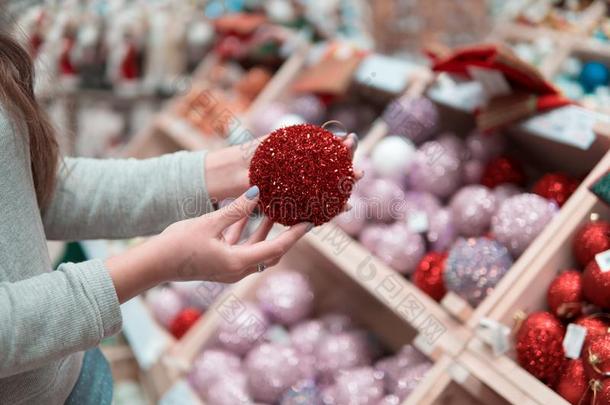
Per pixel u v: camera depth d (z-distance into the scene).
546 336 0.85
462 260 0.96
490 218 1.07
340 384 1.10
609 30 1.59
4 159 0.71
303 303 1.23
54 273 0.68
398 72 1.33
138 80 2.47
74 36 2.32
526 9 1.77
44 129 0.77
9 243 0.71
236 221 0.73
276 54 1.87
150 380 1.27
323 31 1.92
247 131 1.28
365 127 1.43
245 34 1.87
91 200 0.84
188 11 2.44
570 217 0.92
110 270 0.69
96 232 0.86
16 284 0.67
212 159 0.85
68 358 0.80
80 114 2.41
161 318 1.38
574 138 0.99
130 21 2.41
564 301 0.88
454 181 1.16
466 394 0.91
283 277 1.24
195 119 1.74
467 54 1.05
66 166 0.85
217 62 1.97
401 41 2.62
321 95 1.45
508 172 1.11
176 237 0.71
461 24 2.55
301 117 1.45
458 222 1.08
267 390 1.13
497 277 0.95
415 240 1.11
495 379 0.86
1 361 0.65
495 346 0.88
